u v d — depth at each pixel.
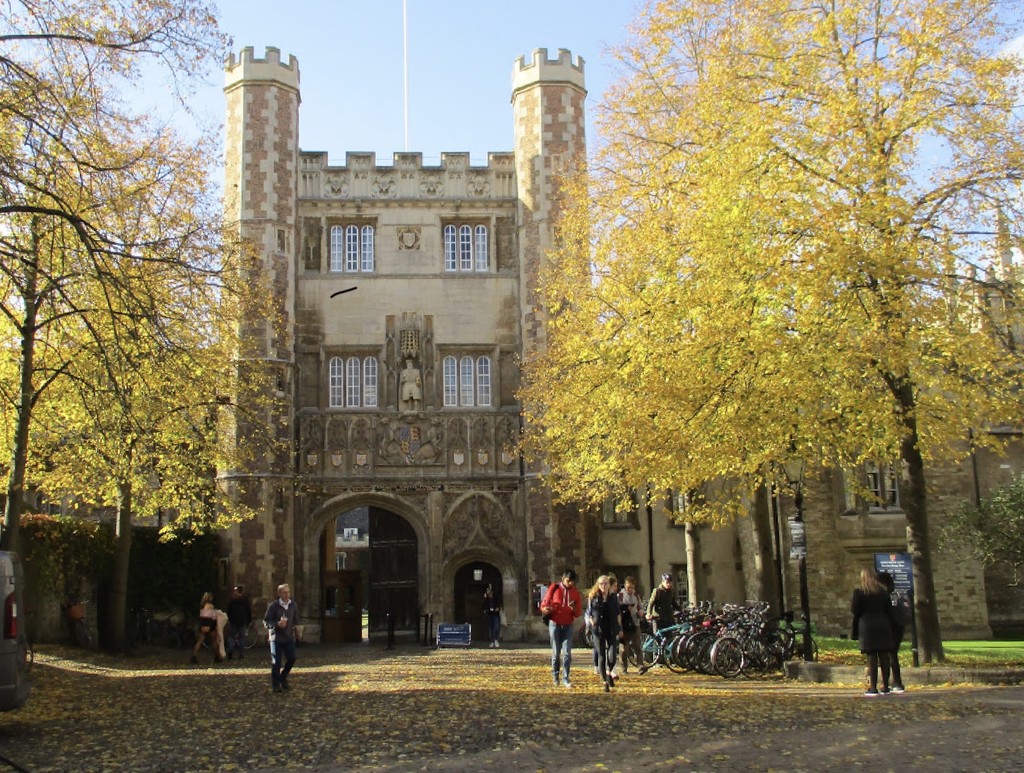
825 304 16.95
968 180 17.23
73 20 14.84
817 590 33.00
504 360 37.75
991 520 30.94
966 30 17.61
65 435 21.77
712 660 19.72
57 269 17.11
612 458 22.23
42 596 25.14
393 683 18.50
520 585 36.12
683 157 20.47
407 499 36.53
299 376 37.12
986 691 15.62
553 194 37.44
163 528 28.42
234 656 28.08
